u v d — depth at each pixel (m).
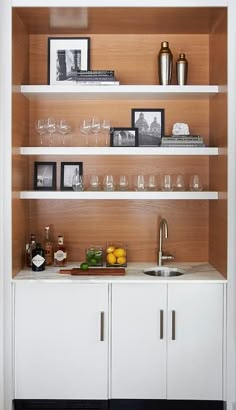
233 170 3.22
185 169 3.84
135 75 3.83
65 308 3.27
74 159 3.83
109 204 3.84
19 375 3.28
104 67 3.83
